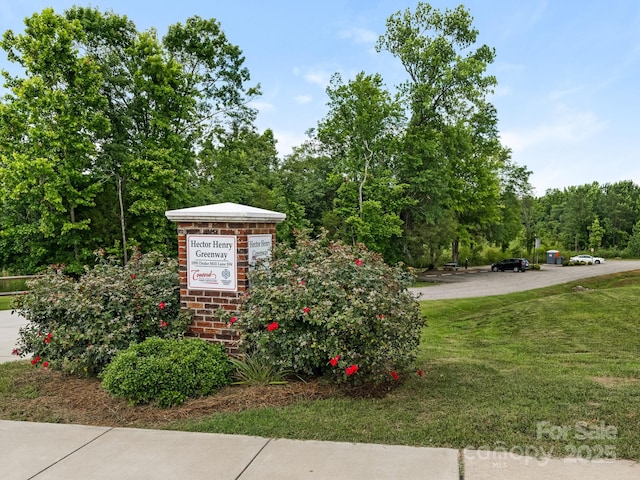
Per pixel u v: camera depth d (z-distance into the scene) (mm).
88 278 6141
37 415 4688
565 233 81625
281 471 3354
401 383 5477
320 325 4965
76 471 3461
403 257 36062
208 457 3623
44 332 5895
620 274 32562
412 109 33406
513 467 3295
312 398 4902
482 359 7336
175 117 27250
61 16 23500
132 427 4305
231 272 5871
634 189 94812
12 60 23234
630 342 8922
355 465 3412
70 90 23078
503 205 44625
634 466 3266
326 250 6453
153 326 5859
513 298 21516
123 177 26156
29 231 24719
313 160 38469
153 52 26375
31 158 22266
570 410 4395
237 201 31297
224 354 5594
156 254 6797
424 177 32656
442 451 3605
